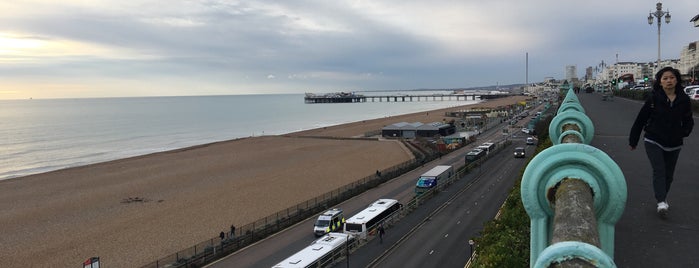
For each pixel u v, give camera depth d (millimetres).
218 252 26422
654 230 4320
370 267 22547
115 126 151000
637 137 5109
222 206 39688
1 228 35406
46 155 85438
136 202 42938
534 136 73062
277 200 41219
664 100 4762
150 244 30359
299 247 27625
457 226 28312
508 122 112125
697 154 8828
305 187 46250
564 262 1683
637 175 6945
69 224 36125
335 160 64000
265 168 59500
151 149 93250
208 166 63031
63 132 130000
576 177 2594
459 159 59906
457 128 101312
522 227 7957
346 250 23625
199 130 136375
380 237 26375
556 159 2668
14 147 97312
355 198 40062
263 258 25984
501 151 62781
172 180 53500
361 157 66250
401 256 23797
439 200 35688
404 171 51250
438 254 23609
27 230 34781
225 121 172500
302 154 71938
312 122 163125
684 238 4043
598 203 2533
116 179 55406
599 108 27875
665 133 4758
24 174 65312
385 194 41000
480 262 8109
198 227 33812
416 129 88250
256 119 182125
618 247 3980
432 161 59312
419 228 28562
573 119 5426
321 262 21797
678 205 5102
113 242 31094
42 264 27609
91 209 40844
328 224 29625
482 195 36281
